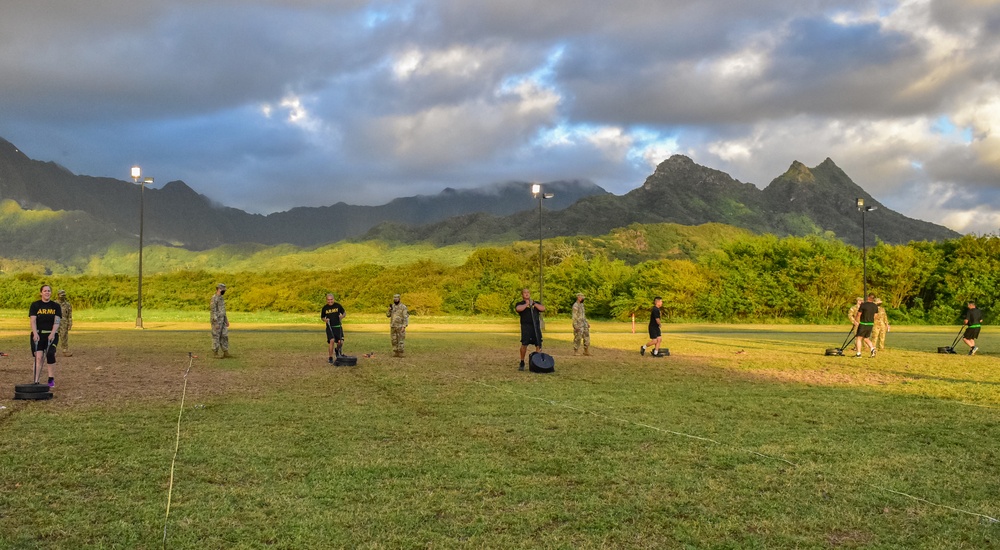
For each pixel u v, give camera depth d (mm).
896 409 10977
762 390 13156
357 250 196375
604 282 65812
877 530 5477
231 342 25844
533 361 15969
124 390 12656
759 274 62688
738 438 8672
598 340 29625
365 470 7062
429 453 7805
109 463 7246
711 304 59781
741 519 5680
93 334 30766
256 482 6633
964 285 59812
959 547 5156
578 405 11195
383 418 9938
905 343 29234
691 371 16609
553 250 104625
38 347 12188
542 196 39625
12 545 4977
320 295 78562
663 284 61125
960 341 30875
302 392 12562
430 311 69875
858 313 21516
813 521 5645
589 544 5129
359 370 16328
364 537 5227
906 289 63750
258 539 5180
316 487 6461
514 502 6070
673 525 5539
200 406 10875
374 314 68000
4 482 6520
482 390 12922
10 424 9242
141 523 5469
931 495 6371
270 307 74938
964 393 12906
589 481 6715
